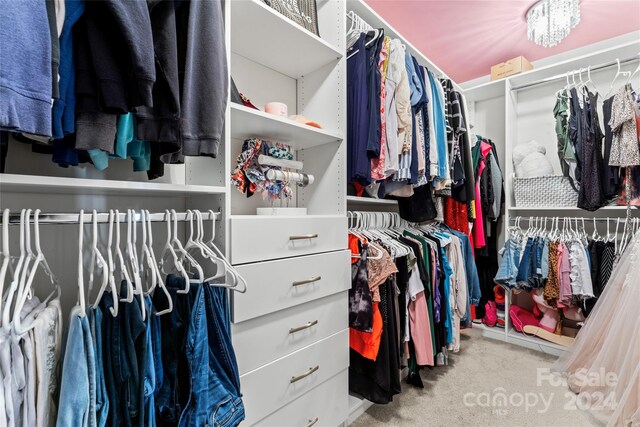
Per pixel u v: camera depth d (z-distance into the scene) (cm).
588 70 221
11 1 46
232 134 131
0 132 62
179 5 76
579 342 184
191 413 72
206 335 78
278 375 107
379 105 142
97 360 63
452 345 187
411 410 154
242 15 109
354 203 212
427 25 210
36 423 56
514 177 249
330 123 147
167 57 68
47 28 50
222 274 86
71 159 67
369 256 142
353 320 138
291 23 115
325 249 126
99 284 95
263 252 102
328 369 126
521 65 247
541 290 223
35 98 48
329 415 127
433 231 205
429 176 164
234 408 80
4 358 50
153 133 70
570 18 183
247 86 142
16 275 56
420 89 159
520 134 275
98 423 62
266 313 101
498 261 268
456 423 144
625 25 213
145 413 66
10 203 82
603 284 199
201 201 107
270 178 129
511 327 251
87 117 60
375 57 145
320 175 151
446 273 180
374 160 142
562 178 224
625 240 193
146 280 91
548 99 261
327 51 136
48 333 60
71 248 91
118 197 101
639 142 186
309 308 119
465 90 274
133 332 66
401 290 153
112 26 58
